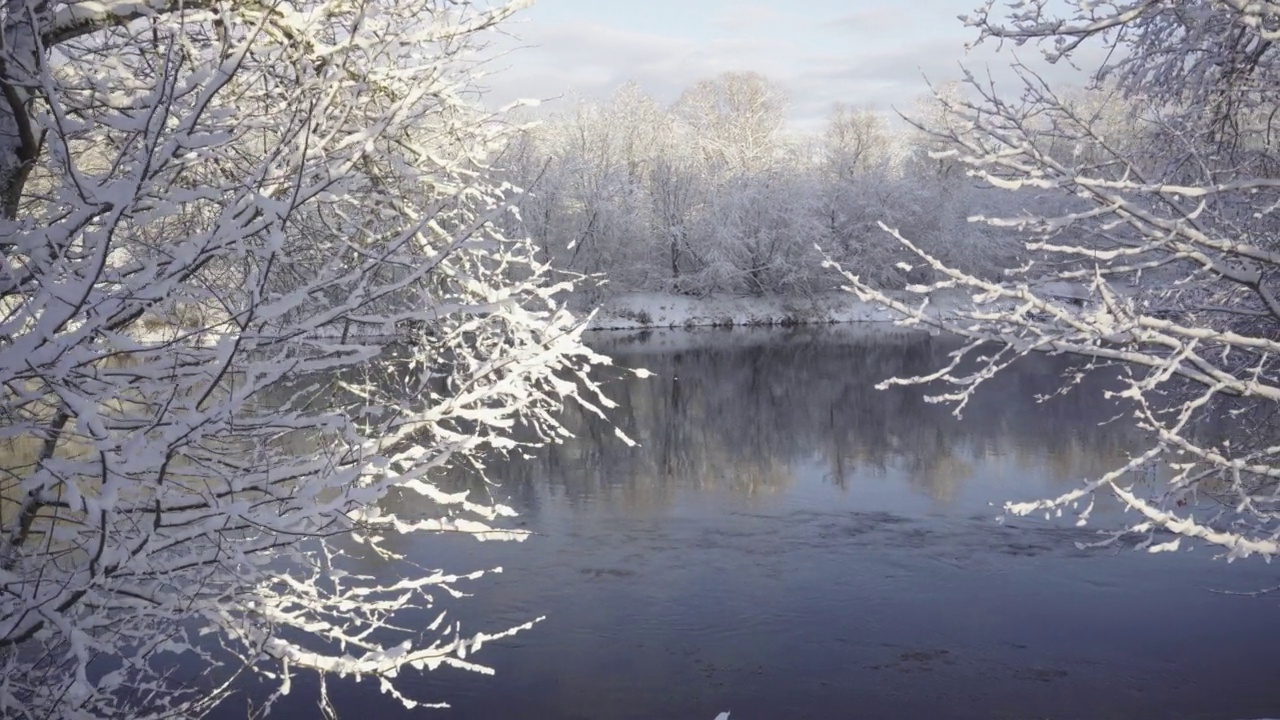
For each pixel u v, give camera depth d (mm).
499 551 12938
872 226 45906
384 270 4566
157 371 3561
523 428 21125
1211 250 4148
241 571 3979
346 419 3580
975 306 4273
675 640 10305
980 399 24156
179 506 3537
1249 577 11695
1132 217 3885
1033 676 9383
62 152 3551
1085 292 5090
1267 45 4926
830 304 48000
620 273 46250
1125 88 5684
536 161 36438
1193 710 8625
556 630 10531
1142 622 10523
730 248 47219
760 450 19484
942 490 15992
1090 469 16750
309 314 4391
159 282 3193
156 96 3223
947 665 9672
